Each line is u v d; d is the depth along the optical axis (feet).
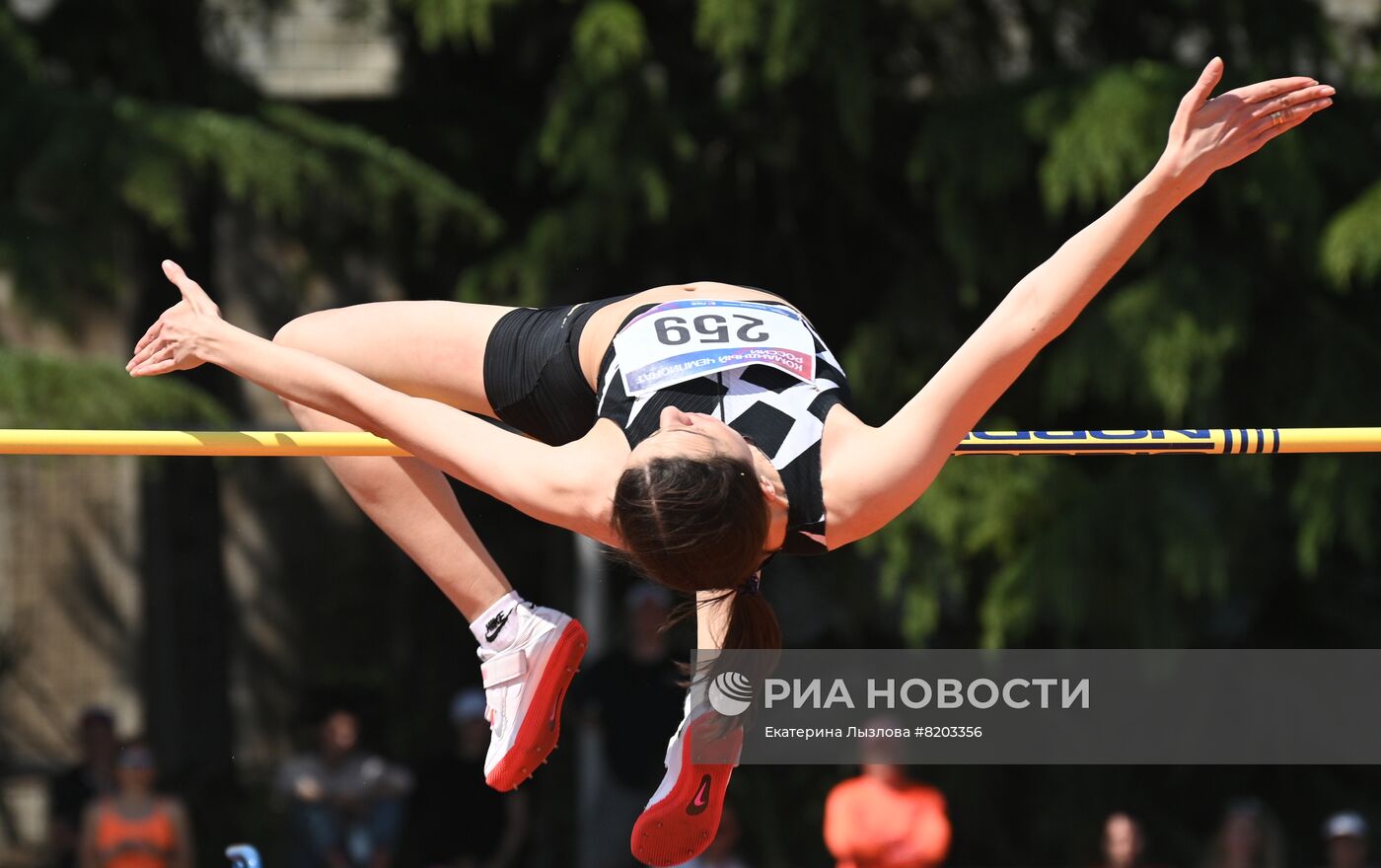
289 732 124.16
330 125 84.02
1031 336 25.50
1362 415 79.46
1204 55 85.40
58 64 82.02
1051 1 84.43
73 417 70.90
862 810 71.36
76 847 81.66
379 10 96.48
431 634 120.26
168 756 103.04
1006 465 82.79
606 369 27.78
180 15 85.20
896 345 84.74
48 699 122.31
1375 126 82.17
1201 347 76.79
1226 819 82.74
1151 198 25.59
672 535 24.18
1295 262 80.53
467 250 90.22
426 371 30.37
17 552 122.72
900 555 83.51
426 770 78.84
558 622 31.50
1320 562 91.40
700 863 75.20
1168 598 81.56
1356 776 95.50
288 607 125.90
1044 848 90.74
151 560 104.06
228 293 122.11
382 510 32.04
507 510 107.86
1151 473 80.69
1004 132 77.77
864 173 86.28
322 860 77.20
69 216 73.92
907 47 85.15
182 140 74.59
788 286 90.89
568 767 97.86
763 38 76.95
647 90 80.59
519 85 93.71
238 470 125.70
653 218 81.51
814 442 26.25
